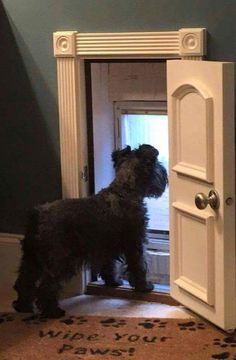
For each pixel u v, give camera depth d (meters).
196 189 1.77
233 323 1.72
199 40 1.85
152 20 1.92
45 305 1.90
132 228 1.99
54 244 1.89
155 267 2.26
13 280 2.28
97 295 2.14
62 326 1.82
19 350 1.68
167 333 1.74
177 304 1.99
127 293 2.09
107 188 1.99
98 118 2.17
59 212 1.89
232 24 1.82
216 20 1.84
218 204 1.67
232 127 1.63
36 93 2.12
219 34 1.84
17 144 2.19
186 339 1.70
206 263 1.75
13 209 2.24
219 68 1.60
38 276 1.97
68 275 1.94
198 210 1.76
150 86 2.12
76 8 2.01
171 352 1.63
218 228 1.69
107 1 1.96
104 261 2.01
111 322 1.83
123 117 2.21
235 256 1.71
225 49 1.85
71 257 1.92
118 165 2.00
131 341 1.70
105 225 1.94
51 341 1.72
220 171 1.65
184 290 1.87
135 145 2.23
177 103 1.79
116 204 1.96
